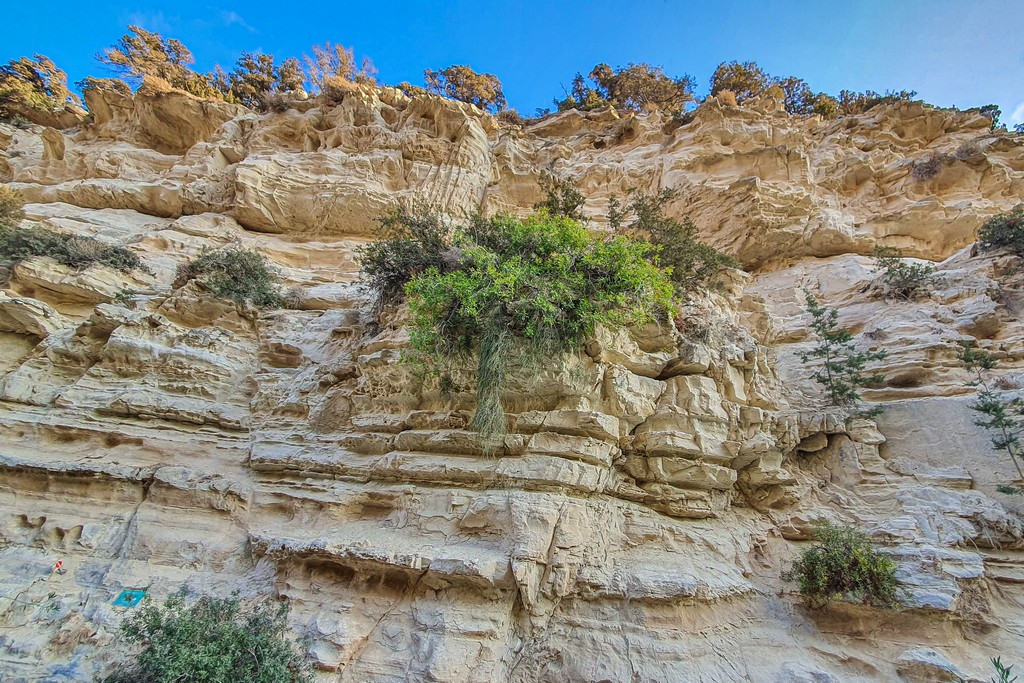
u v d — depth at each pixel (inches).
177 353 399.2
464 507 276.7
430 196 727.1
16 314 433.7
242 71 1211.2
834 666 245.8
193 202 717.9
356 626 237.3
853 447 369.1
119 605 257.1
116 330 403.9
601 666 228.7
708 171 794.2
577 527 266.2
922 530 296.4
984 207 667.4
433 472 295.9
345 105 805.2
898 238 681.6
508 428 308.0
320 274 615.5
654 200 581.6
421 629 230.8
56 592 266.1
